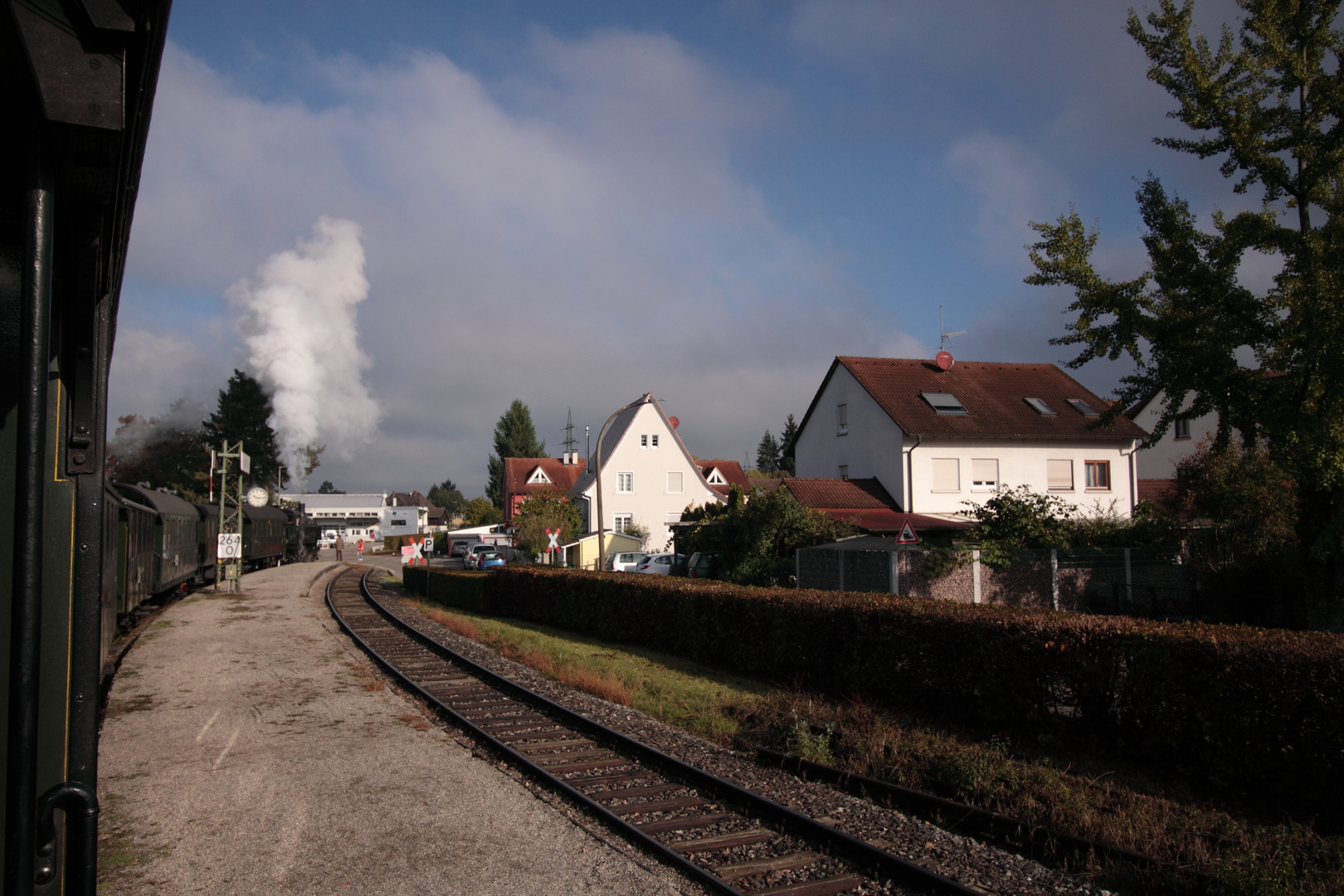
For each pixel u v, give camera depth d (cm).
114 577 1362
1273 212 1337
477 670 1425
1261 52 1328
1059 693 872
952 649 970
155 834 657
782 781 800
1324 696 668
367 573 4703
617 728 1014
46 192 197
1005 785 734
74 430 228
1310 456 1241
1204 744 750
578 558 4453
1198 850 582
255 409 5881
